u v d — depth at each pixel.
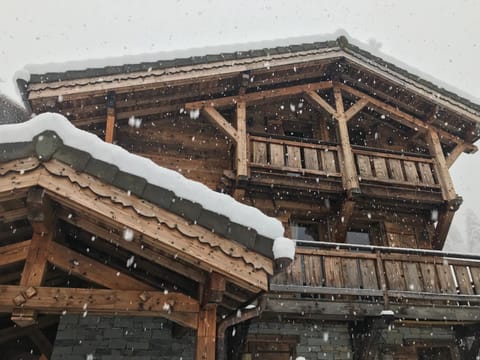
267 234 4.18
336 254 7.65
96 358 6.70
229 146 10.34
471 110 10.85
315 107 10.74
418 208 10.23
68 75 8.13
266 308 7.05
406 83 10.62
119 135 9.69
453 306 7.79
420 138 11.86
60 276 5.81
